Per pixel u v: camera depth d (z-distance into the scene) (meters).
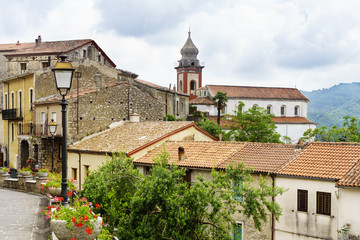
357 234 21.19
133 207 18.17
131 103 41.78
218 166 26.12
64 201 12.25
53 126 29.59
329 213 22.44
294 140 86.06
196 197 17.62
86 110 38.34
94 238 10.81
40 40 57.56
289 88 90.81
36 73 44.03
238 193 18.48
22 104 47.03
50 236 12.93
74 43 55.31
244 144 29.34
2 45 65.94
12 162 50.16
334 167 23.22
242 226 24.80
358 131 49.31
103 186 19.19
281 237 23.89
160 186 17.80
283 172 23.84
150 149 32.78
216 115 82.19
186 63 115.88
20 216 17.09
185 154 29.70
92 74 45.16
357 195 21.28
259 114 57.22
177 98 66.00
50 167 40.03
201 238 18.02
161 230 18.30
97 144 36.03
